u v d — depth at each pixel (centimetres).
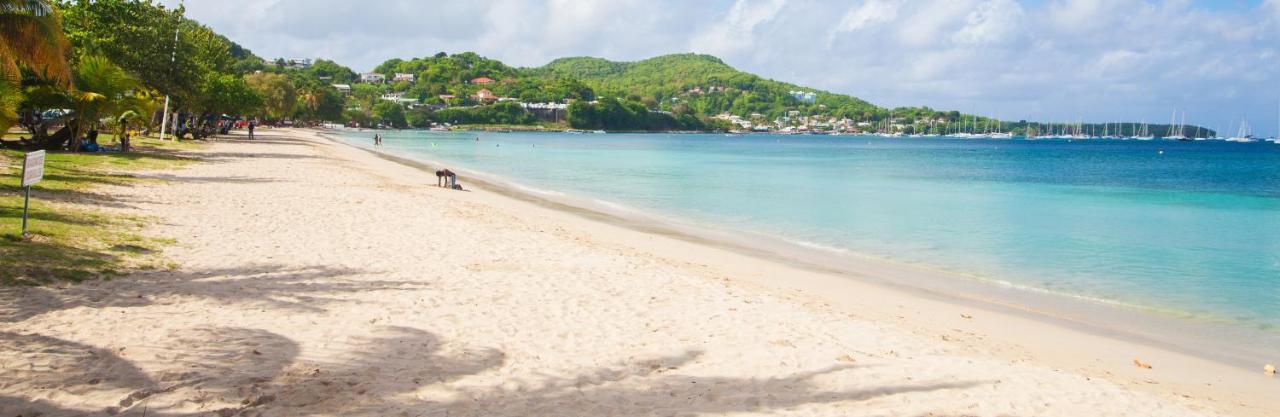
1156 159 9381
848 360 850
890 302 1298
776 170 5781
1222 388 881
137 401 612
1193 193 4016
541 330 928
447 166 5191
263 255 1309
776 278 1484
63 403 598
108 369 681
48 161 2675
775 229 2333
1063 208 3127
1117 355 1012
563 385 723
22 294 909
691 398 698
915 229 2362
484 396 679
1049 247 2019
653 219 2520
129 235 1371
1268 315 1271
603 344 880
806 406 689
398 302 1032
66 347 734
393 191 2731
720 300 1159
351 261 1311
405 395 668
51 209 1562
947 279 1560
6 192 1730
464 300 1068
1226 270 1698
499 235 1747
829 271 1611
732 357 845
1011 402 730
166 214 1706
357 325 898
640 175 4853
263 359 742
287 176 3042
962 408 703
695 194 3519
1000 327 1141
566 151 8950
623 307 1079
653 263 1500
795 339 938
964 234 2261
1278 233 2361
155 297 961
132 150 3838
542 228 1981
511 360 796
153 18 4616
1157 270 1691
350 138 10738
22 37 2006
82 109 3297
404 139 11938
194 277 1099
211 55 6662
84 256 1139
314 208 2027
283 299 1007
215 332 823
